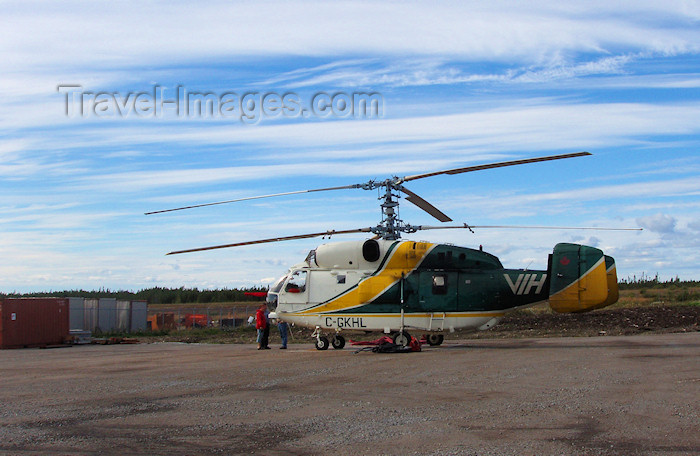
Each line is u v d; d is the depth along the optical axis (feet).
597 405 31.19
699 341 67.67
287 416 30.37
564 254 64.69
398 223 67.41
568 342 71.51
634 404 31.24
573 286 64.13
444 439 25.21
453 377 42.50
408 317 66.69
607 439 24.68
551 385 37.88
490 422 28.02
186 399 35.96
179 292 280.10
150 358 65.72
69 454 23.99
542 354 56.34
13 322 90.63
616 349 59.67
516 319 108.37
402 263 67.31
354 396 35.68
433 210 62.39
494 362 50.75
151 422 29.58
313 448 24.32
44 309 94.63
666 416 28.43
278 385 40.98
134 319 133.28
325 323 69.67
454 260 66.54
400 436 25.84
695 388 35.70
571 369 44.93
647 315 104.12
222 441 25.67
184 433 27.20
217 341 101.81
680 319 99.14
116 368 55.06
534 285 65.31
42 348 91.50
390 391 37.24
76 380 46.24
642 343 66.49
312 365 52.75
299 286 70.90
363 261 68.95
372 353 63.57
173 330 129.49
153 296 274.36
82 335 98.78
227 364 55.83
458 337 89.97
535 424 27.45
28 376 50.06
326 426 27.99
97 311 128.77
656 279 222.07
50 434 27.37
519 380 40.27
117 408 33.45
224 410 32.27
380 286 67.21
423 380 41.55
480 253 66.90
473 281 65.98
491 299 65.62
